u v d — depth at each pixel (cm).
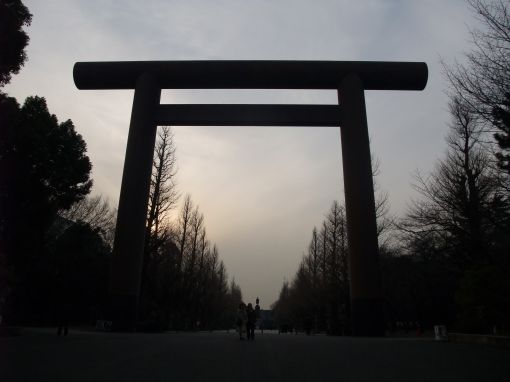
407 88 2550
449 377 728
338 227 3731
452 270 2478
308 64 2520
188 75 2530
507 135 1284
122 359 905
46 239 2717
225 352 1090
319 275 4619
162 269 3575
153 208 2959
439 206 2170
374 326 2153
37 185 2059
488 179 1869
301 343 1464
